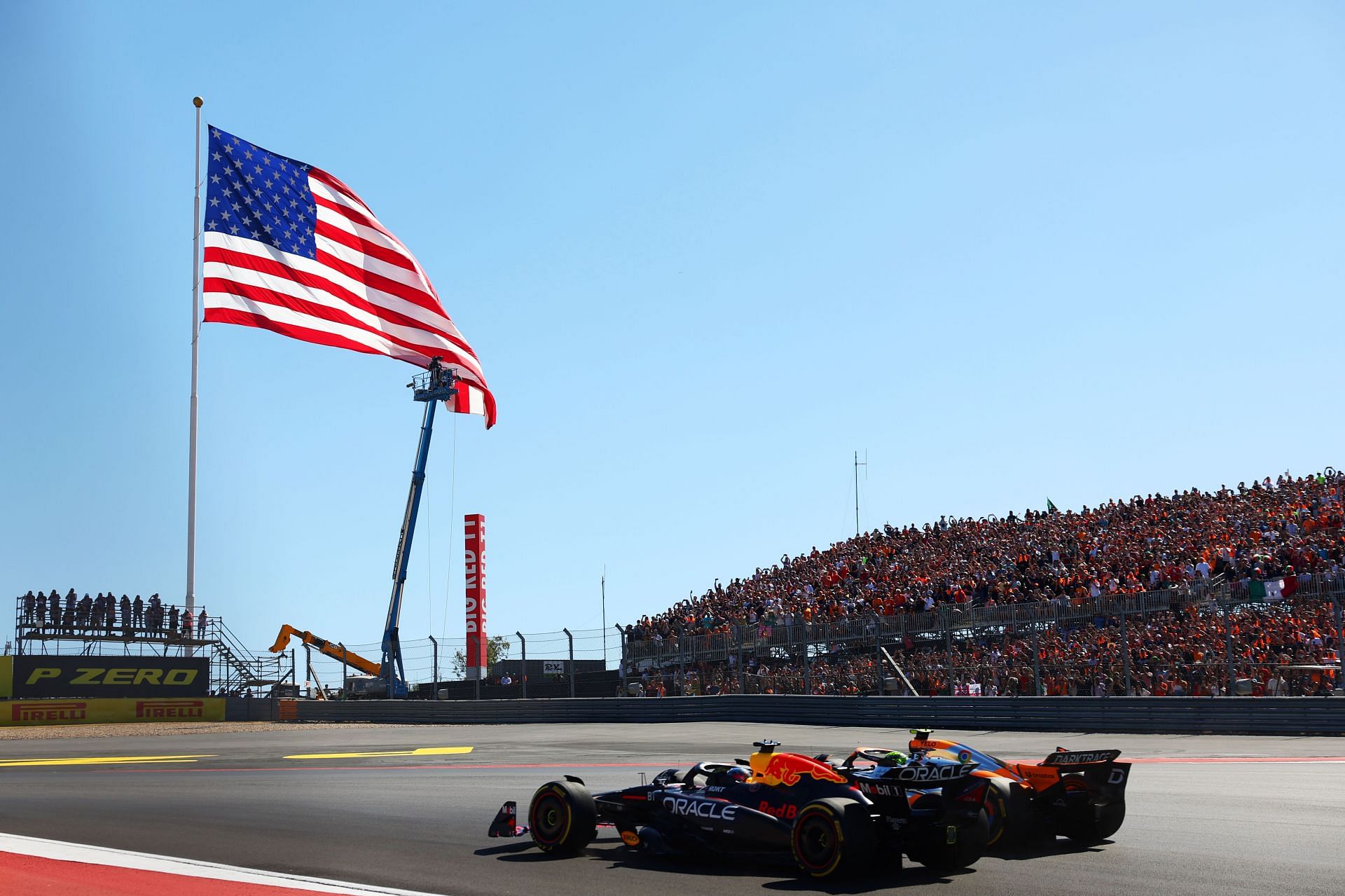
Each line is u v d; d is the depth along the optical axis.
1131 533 36.88
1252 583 27.02
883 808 9.66
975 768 10.16
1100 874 9.12
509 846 11.02
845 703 29.92
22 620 38.84
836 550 48.41
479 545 46.50
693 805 10.12
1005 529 42.81
